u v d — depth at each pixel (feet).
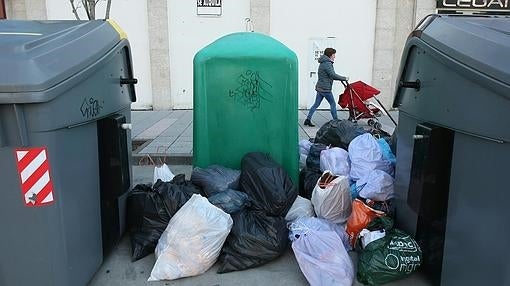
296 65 13.03
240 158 13.41
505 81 6.77
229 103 13.15
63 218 8.00
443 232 8.80
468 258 7.94
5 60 7.23
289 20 35.60
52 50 7.97
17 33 8.95
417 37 9.54
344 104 28.50
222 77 13.03
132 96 12.30
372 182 11.85
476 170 7.61
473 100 7.52
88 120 8.92
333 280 9.22
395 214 11.40
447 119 8.30
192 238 9.87
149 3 34.55
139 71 36.01
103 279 9.84
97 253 9.71
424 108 9.25
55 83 7.52
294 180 13.42
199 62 12.91
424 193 8.89
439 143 8.64
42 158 7.47
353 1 35.47
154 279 9.75
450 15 9.62
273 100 13.12
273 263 10.56
